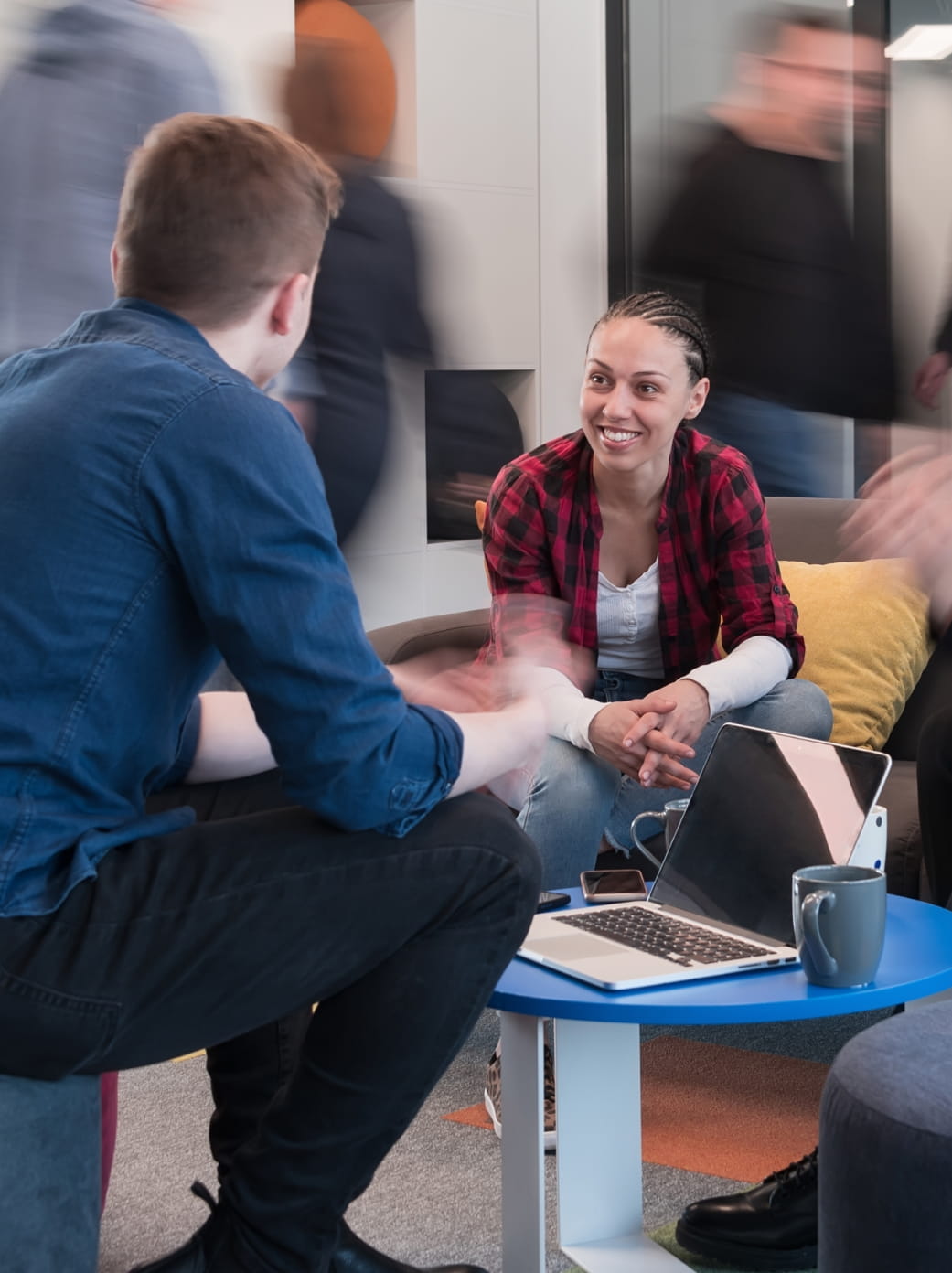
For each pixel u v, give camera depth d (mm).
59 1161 1163
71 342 1262
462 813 1275
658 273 3764
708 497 2262
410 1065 1250
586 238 4246
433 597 4016
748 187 3594
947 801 1947
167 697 1223
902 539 1834
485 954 1252
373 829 1226
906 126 3523
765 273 3592
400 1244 1590
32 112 2896
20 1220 1132
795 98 3527
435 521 4117
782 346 3592
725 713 2221
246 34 3254
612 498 2271
